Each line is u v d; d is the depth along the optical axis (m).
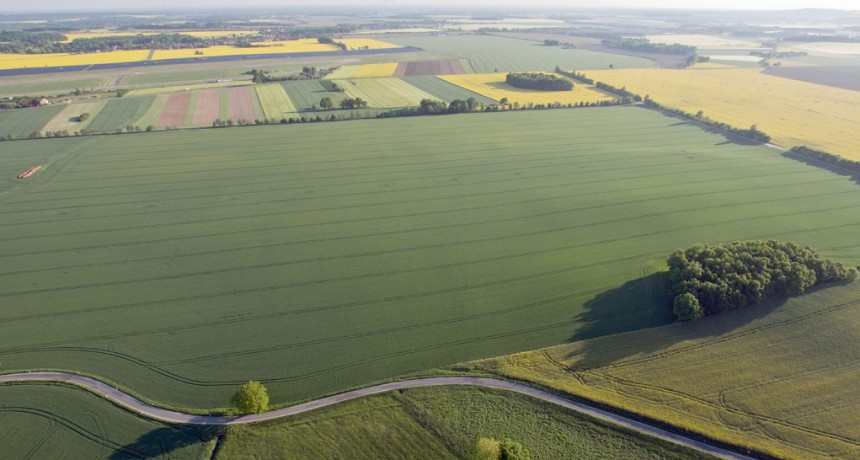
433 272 70.19
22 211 85.69
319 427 45.94
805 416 46.41
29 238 77.56
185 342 56.59
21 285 66.31
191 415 47.53
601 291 66.19
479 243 77.69
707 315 59.16
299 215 85.94
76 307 62.25
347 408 47.88
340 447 44.00
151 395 49.75
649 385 49.72
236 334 57.94
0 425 46.16
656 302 63.84
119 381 51.31
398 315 61.38
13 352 54.84
